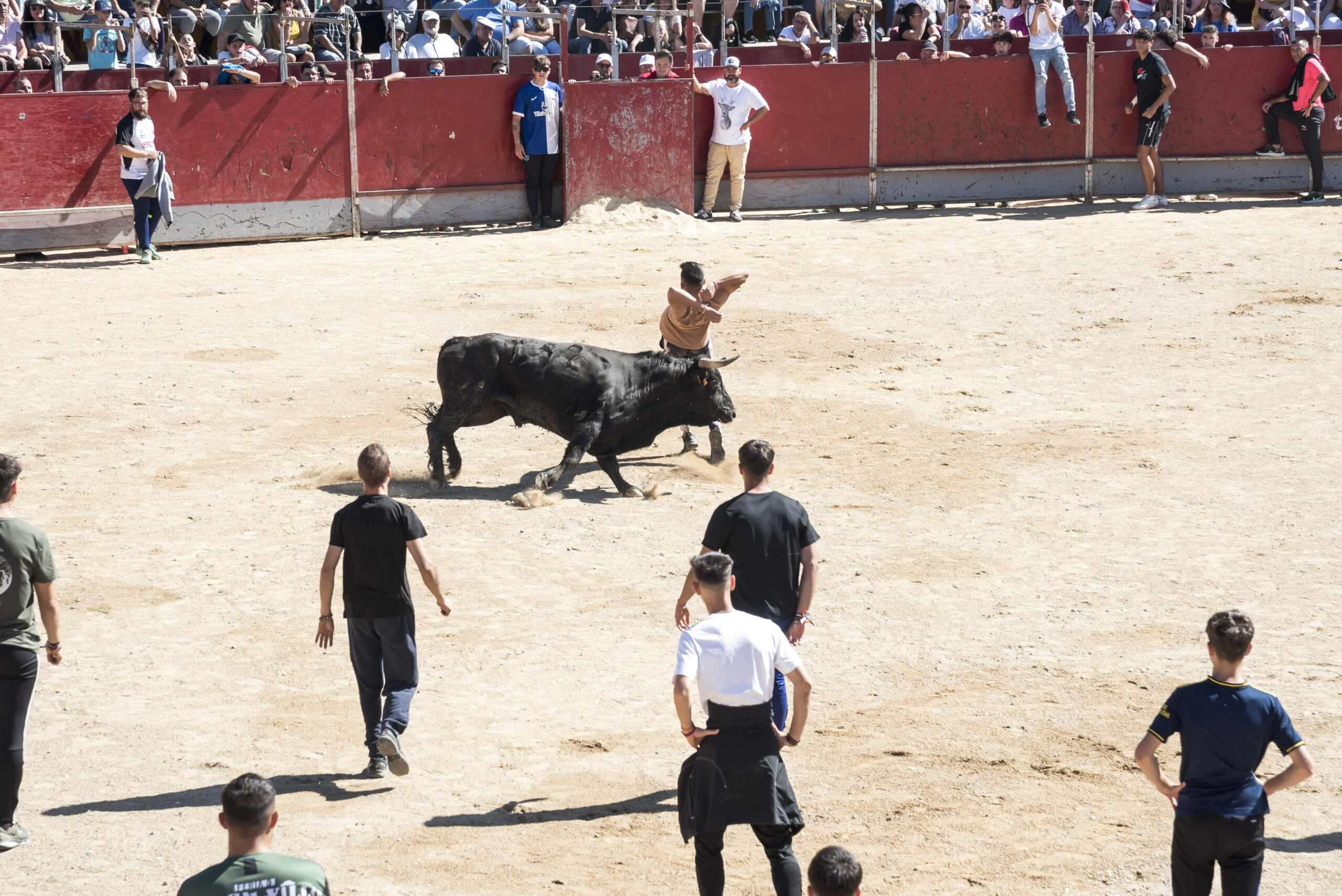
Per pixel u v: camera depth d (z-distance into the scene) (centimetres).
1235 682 691
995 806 869
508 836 841
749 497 884
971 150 3388
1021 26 3669
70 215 2908
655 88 3153
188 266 2800
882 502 1459
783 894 735
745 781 730
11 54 3259
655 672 1073
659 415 1502
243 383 1934
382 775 916
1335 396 1802
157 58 3366
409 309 2370
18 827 836
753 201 3384
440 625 1159
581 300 2412
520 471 1596
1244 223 2998
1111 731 966
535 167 3152
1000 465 1570
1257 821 679
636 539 1366
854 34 3694
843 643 1120
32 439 1684
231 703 1025
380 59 3406
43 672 1077
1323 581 1220
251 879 566
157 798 888
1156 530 1359
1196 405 1786
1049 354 2050
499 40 3453
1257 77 3294
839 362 2027
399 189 3159
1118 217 3141
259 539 1357
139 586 1244
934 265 2688
